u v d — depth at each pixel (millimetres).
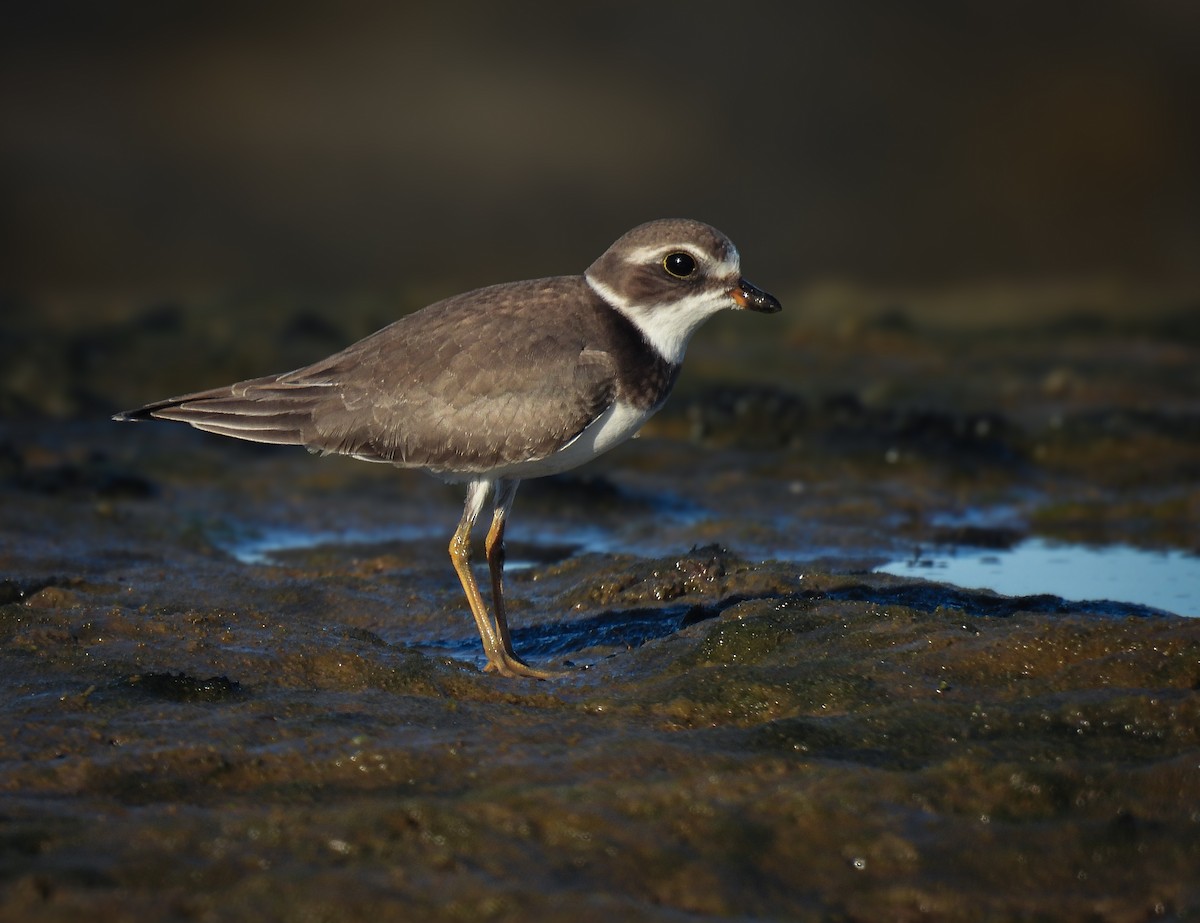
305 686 9312
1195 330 23000
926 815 7297
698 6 29609
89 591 11547
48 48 28953
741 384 20109
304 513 15305
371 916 6285
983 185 27844
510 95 28953
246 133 28562
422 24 29625
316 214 27328
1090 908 6727
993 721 8367
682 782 7410
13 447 16609
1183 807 7391
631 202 27453
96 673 9234
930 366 21328
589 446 10500
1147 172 27734
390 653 9766
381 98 29062
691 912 6551
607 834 6992
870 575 11852
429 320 10391
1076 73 28656
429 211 27328
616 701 8961
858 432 17547
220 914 6277
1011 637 9359
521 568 12875
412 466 10406
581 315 10398
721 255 10633
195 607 10789
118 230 26766
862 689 8883
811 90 28953
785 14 29531
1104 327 23250
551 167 28109
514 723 8609
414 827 6980
